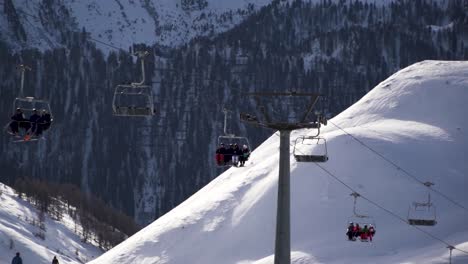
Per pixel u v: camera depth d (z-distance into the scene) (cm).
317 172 9106
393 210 8519
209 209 9275
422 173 9119
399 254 7681
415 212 8481
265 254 8244
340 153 9362
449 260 7212
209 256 8425
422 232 8106
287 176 3591
